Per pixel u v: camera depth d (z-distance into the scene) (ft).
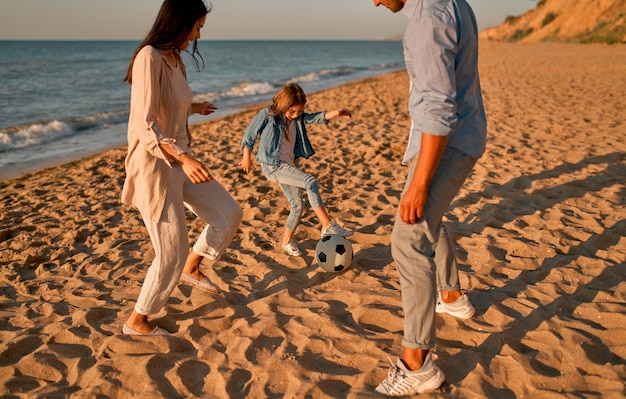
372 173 22.22
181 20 9.03
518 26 227.40
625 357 8.57
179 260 9.67
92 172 25.93
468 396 7.80
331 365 8.95
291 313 10.67
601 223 14.65
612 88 44.32
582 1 168.66
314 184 13.43
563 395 7.60
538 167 20.76
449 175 7.75
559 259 12.44
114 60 166.30
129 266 13.64
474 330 9.67
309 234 15.42
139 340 9.70
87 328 10.41
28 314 11.25
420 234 7.75
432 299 7.75
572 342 8.93
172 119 9.59
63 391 8.47
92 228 16.85
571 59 82.07
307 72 125.80
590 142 24.67
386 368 8.62
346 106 45.27
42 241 15.83
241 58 217.36
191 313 10.95
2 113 51.29
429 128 7.04
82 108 55.52
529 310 10.24
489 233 14.44
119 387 8.43
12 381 8.71
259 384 8.46
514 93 44.06
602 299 10.45
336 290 11.78
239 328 10.14
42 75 101.60
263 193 19.80
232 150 28.96
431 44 7.01
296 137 13.99
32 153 33.01
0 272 13.62
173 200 9.52
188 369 8.96
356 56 260.42
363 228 15.49
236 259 13.79
